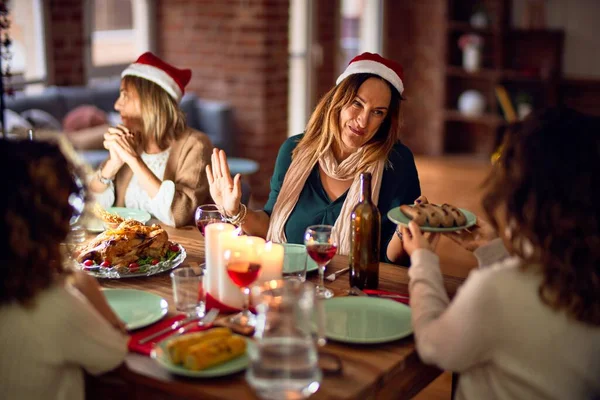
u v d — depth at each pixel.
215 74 6.13
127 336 1.51
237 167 5.07
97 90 5.61
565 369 1.33
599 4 7.06
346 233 2.25
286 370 1.26
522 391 1.36
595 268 1.29
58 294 1.37
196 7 6.10
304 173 2.33
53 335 1.36
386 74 2.24
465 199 6.12
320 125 2.35
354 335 1.57
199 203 2.59
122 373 1.44
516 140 1.34
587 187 1.28
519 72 7.29
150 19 6.30
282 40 6.05
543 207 1.30
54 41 5.51
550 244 1.30
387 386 1.48
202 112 5.96
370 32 7.81
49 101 5.20
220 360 1.42
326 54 7.27
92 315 1.40
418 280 1.56
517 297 1.33
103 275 1.91
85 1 5.76
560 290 1.29
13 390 1.38
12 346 1.36
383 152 2.32
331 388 1.36
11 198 1.31
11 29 5.21
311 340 1.29
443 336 1.38
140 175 2.56
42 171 1.33
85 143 4.84
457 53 7.82
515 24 7.48
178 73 2.70
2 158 1.33
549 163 1.29
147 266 1.93
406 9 7.75
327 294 1.80
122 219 2.23
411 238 1.70
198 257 2.12
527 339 1.34
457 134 8.01
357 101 2.24
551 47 7.30
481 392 1.42
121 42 6.18
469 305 1.35
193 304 1.64
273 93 6.06
